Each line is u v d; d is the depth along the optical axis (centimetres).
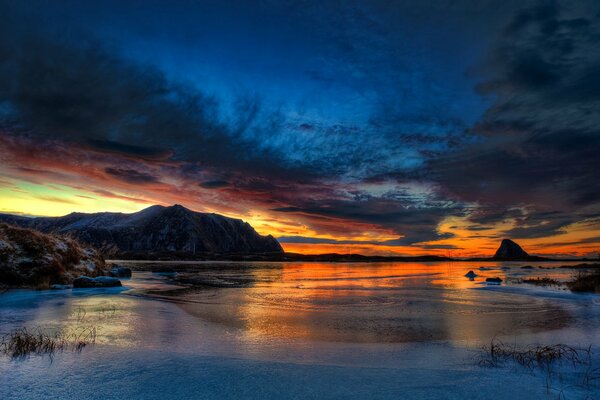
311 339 957
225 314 1377
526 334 1029
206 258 17438
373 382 566
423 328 1132
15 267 2186
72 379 563
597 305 1708
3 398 482
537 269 7425
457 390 527
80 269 2633
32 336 845
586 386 547
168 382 557
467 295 2216
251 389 529
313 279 3819
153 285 2708
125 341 861
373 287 2816
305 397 497
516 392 519
